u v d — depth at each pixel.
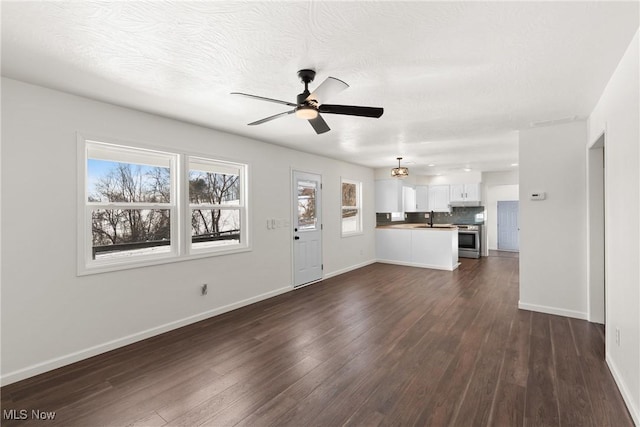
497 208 9.34
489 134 4.11
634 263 1.91
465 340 3.02
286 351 2.83
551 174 3.69
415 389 2.21
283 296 4.64
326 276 5.82
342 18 1.62
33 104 2.43
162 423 1.89
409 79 2.40
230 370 2.50
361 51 1.97
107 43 1.84
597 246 3.42
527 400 2.06
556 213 3.67
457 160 6.21
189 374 2.44
